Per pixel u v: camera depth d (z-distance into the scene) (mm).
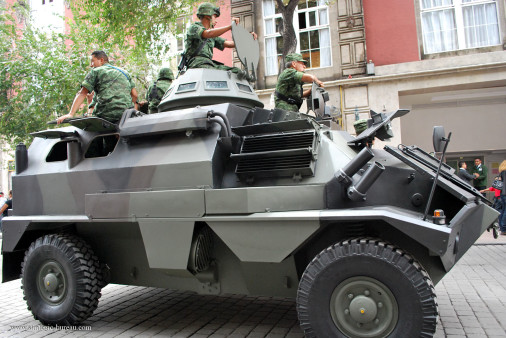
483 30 13156
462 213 3330
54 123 4523
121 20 10734
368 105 13258
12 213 4926
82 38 13391
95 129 4633
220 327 4316
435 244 3107
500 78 12359
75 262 4359
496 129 14172
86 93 4883
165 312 4938
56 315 4414
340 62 13672
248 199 3576
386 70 13258
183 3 10891
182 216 3797
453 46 13258
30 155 5062
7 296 6230
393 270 3152
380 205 3600
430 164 4105
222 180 4000
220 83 4859
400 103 14648
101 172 4348
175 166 3955
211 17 5371
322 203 3490
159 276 4375
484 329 4082
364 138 3771
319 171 3670
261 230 3521
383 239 3586
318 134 3896
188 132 4051
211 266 4027
